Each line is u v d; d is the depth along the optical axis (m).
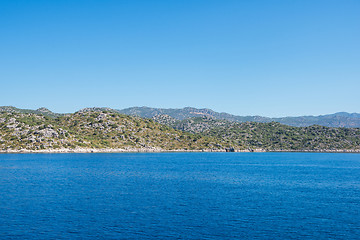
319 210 70.44
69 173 142.75
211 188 101.69
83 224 57.69
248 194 90.56
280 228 56.62
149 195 87.00
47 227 55.81
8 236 51.03
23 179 119.62
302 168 193.38
